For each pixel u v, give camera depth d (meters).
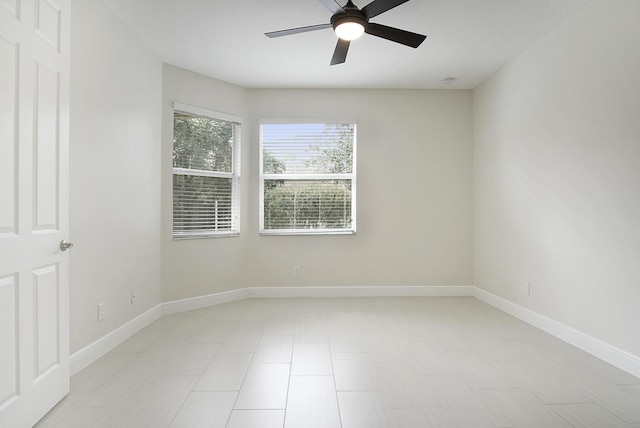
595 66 2.65
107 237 2.78
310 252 4.53
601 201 2.61
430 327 3.34
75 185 2.41
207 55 3.59
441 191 4.57
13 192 1.65
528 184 3.45
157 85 3.62
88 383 2.23
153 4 2.72
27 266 1.74
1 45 1.58
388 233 4.56
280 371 2.41
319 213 4.57
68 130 2.08
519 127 3.59
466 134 4.55
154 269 3.57
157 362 2.55
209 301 4.10
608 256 2.55
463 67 3.91
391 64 3.82
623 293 2.43
